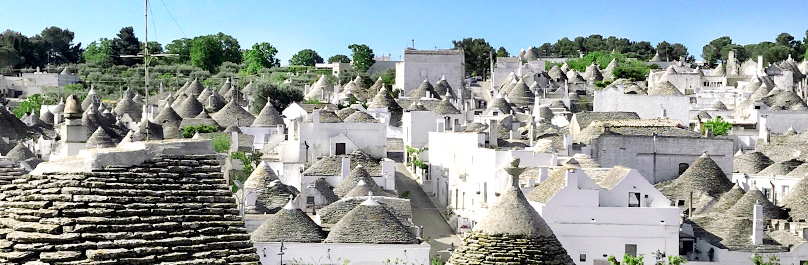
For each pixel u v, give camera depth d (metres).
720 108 154.38
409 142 116.06
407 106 147.38
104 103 160.88
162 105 151.88
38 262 23.72
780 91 154.75
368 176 82.88
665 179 96.31
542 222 44.25
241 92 173.12
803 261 73.44
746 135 132.50
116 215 24.89
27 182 25.55
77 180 25.23
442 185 98.38
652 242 71.50
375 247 61.50
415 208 94.31
